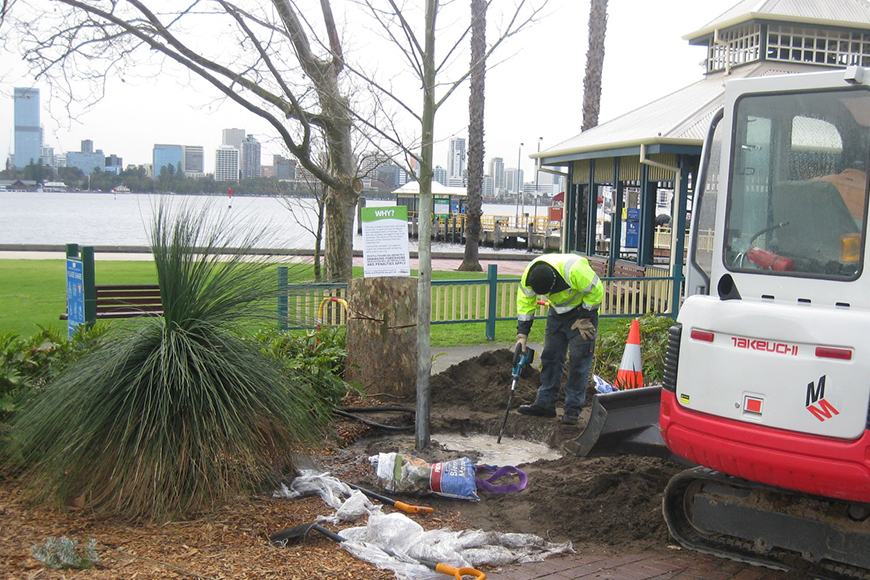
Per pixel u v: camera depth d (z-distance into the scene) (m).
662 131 14.09
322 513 4.72
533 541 4.57
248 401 4.87
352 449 6.37
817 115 4.08
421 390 6.27
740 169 4.36
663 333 8.88
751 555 4.30
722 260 4.40
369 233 7.41
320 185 17.66
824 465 3.66
